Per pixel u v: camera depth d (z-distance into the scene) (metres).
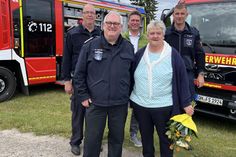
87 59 3.38
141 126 3.63
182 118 3.27
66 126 5.52
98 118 3.46
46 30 7.93
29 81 7.66
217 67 5.54
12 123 5.62
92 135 3.51
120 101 3.42
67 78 4.20
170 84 3.41
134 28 4.45
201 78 4.17
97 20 9.36
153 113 3.46
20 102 7.25
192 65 4.03
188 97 3.41
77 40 4.09
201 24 6.11
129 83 3.48
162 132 3.53
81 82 3.44
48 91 8.58
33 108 6.76
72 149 4.43
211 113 5.54
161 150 3.62
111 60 3.32
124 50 3.38
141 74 3.44
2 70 7.18
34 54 7.70
